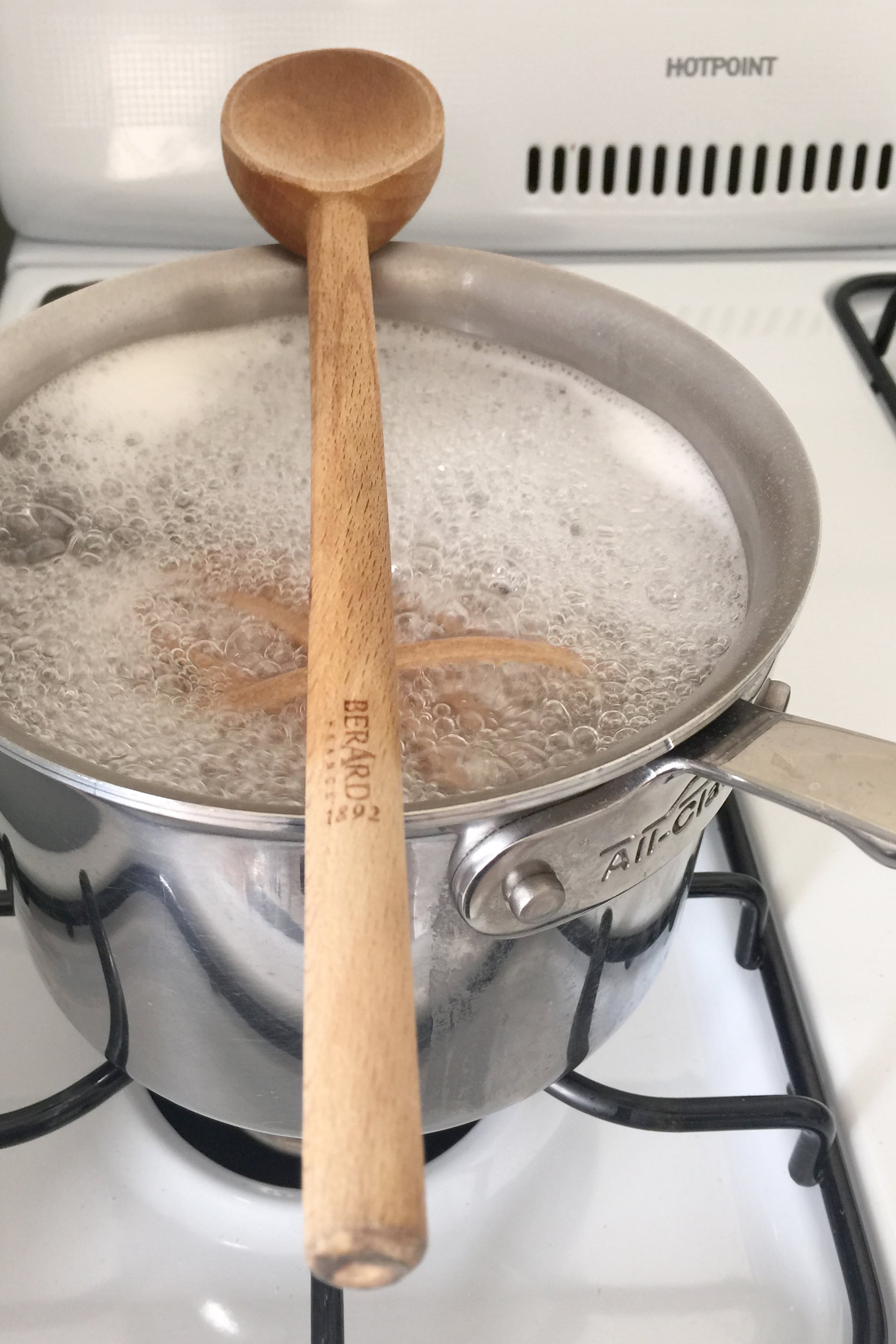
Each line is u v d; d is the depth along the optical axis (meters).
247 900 0.33
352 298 0.43
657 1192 0.42
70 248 0.65
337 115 0.48
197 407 0.48
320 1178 0.22
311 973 0.25
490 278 0.48
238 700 0.40
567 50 0.61
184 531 0.46
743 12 0.60
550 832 0.32
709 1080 0.44
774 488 0.41
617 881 0.35
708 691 0.33
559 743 0.39
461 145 0.62
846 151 0.64
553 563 0.46
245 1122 0.39
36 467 0.45
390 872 0.27
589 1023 0.39
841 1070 0.42
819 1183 0.41
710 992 0.46
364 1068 0.24
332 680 0.31
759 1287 0.40
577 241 0.66
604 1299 0.40
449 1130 0.43
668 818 0.35
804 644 0.52
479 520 0.47
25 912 0.39
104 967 0.37
